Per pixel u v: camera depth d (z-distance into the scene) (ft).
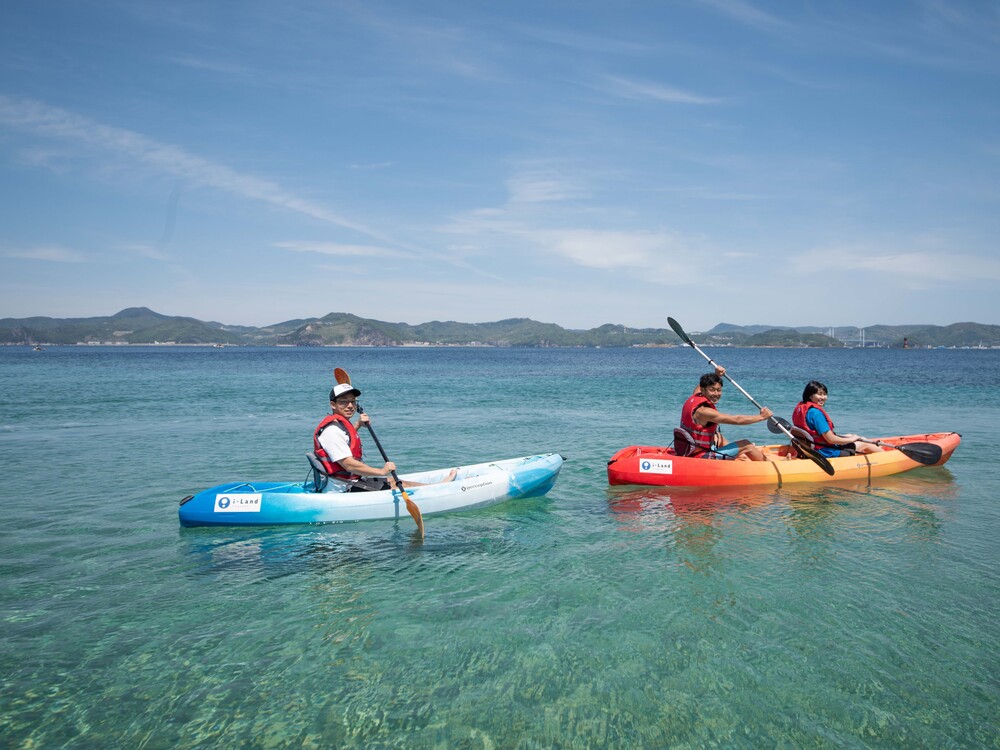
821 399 31.58
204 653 14.34
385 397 88.33
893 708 12.12
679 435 30.83
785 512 25.66
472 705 12.37
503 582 18.33
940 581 18.08
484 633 15.19
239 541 22.21
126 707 12.32
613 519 24.84
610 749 11.07
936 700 12.35
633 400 82.43
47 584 18.28
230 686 13.05
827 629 15.20
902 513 25.40
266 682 13.19
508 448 42.60
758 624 15.49
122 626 15.62
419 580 18.56
